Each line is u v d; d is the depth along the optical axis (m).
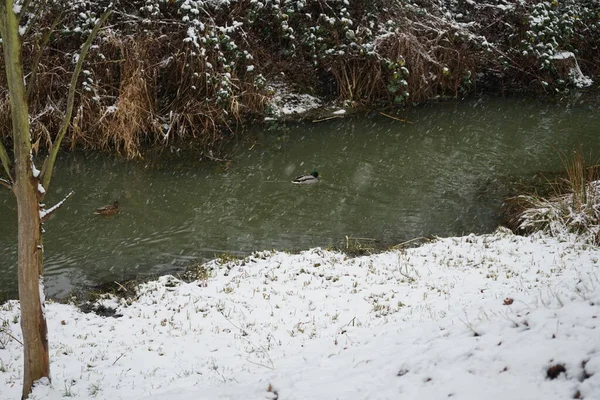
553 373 4.13
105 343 8.05
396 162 15.46
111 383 6.75
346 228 12.03
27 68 15.64
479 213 12.48
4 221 12.30
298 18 18.73
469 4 21.61
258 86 18.02
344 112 19.12
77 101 15.99
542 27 20.36
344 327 8.00
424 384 4.52
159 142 16.34
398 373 4.87
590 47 22.77
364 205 13.05
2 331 8.30
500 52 20.86
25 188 5.73
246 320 8.58
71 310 9.16
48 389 6.24
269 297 9.26
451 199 13.20
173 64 16.84
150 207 13.00
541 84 21.36
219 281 9.91
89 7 16.41
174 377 6.88
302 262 10.47
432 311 8.05
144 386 6.60
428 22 19.83
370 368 5.15
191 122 16.48
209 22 17.03
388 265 10.23
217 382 6.22
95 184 14.12
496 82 21.95
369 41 19.05
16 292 9.91
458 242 11.04
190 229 12.04
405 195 13.48
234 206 13.06
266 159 15.71
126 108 15.48
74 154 15.55
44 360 6.25
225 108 17.52
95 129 15.82
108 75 16.12
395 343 6.12
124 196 13.52
